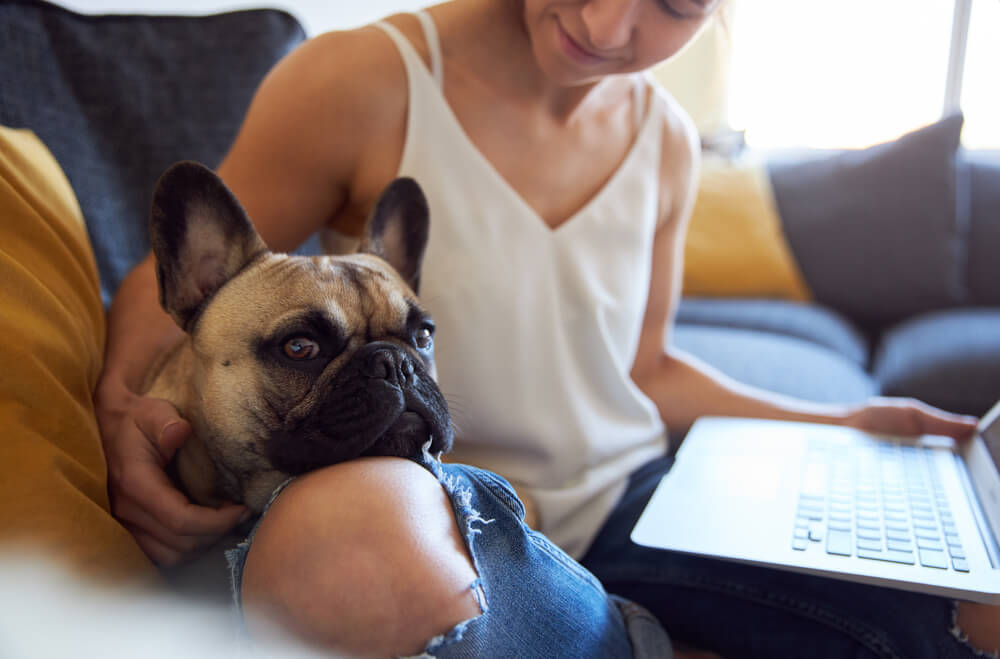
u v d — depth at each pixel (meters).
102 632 0.60
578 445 1.40
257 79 1.73
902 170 3.20
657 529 1.14
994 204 3.25
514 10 1.36
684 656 1.26
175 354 1.15
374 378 0.91
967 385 2.49
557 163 1.46
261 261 1.07
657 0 1.17
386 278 1.10
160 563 0.93
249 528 1.02
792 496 1.24
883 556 1.03
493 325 1.35
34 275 0.95
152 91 1.62
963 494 1.24
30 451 0.73
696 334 2.83
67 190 1.23
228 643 0.68
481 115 1.40
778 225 3.32
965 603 1.04
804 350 2.69
